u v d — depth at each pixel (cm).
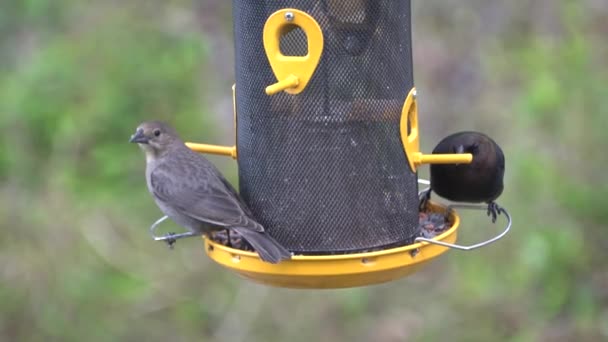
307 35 934
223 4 1855
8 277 1487
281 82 925
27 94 1647
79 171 1622
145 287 1516
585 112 1512
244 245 976
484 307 1472
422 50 1814
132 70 1655
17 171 1606
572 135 1505
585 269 1471
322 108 949
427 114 1727
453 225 998
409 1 993
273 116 962
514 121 1583
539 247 1451
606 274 1472
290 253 915
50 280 1493
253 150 977
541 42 1680
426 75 1789
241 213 954
